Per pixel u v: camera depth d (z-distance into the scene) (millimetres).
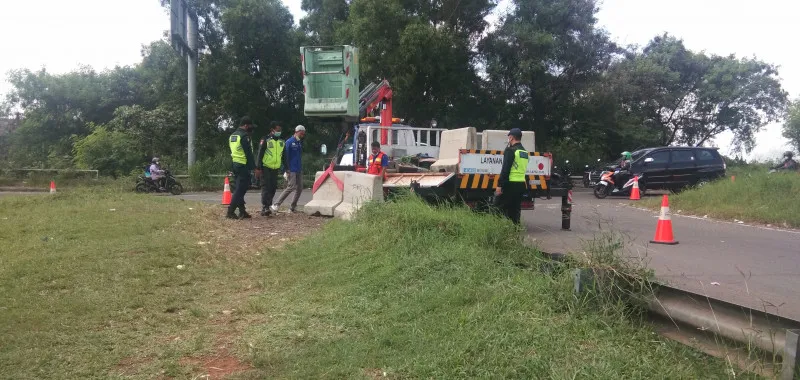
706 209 14281
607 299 4371
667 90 36219
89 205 12102
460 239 6543
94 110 39031
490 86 29547
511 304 4617
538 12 28328
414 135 14500
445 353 3867
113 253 7074
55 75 38969
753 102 38250
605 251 4785
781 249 8852
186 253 7184
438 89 27125
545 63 27828
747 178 15945
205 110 30312
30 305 5066
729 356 3533
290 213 11023
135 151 27953
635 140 33500
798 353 3023
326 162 24422
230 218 10148
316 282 6000
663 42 38344
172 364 3922
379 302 5211
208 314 5004
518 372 3568
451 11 27453
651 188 21094
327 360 3945
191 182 24562
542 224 11656
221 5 29719
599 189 20656
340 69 12539
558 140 33156
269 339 4410
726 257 8062
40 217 10070
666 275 6695
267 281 6062
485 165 9430
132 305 5160
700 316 3770
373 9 24953
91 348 4191
